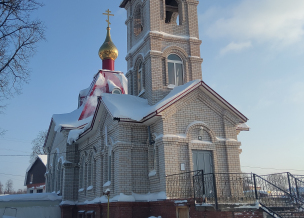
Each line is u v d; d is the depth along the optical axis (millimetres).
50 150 32500
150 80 19266
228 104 17953
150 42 19703
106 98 18891
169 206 14867
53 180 29297
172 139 16219
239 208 12602
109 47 30891
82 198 22828
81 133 22453
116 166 17141
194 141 16906
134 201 16203
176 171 15930
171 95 17719
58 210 24281
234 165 17453
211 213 13508
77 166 24594
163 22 20609
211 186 15016
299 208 12797
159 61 19625
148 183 17188
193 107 17516
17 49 13484
